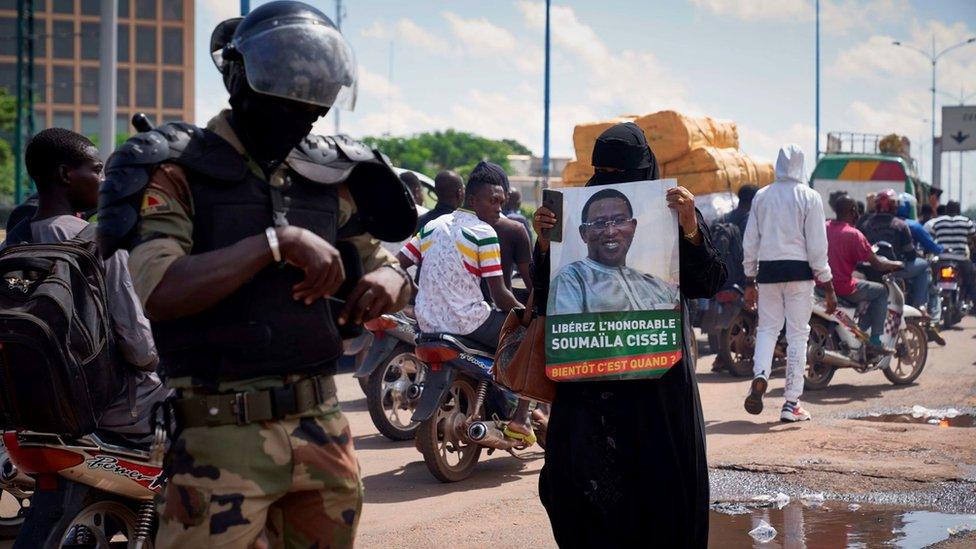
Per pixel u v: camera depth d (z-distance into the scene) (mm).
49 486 4082
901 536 5227
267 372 2799
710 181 16203
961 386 10719
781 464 6777
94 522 4312
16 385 3695
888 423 8398
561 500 4051
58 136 4145
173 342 2795
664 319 3957
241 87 2830
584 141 16953
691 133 16266
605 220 4023
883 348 10492
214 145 2814
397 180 3094
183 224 2729
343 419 2977
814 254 8398
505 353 4305
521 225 7383
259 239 2629
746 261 8727
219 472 2752
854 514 5668
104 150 20875
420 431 6688
